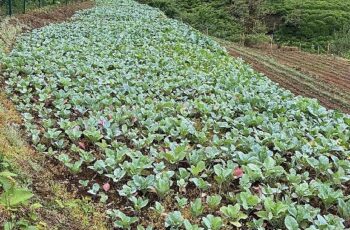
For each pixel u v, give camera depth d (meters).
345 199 6.61
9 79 11.38
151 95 11.23
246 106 10.41
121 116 9.25
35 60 13.66
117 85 11.73
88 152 7.66
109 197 6.64
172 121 9.12
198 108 10.30
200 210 6.06
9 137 7.15
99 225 5.82
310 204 6.65
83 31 20.45
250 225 5.89
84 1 35.66
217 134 9.21
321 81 18.39
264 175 7.09
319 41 33.91
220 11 39.25
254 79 13.73
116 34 20.19
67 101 10.53
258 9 37.28
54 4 29.73
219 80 12.83
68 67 12.74
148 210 6.32
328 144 8.35
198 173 7.19
